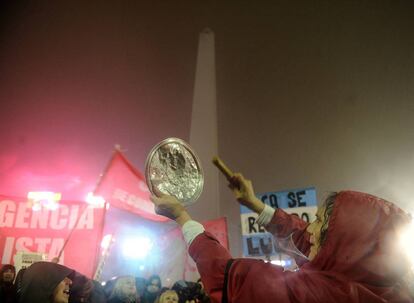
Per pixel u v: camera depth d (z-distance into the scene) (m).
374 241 1.31
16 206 5.11
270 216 1.94
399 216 1.36
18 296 4.02
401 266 1.30
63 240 5.07
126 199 5.04
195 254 1.40
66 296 4.04
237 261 1.33
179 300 4.76
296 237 1.81
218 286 1.30
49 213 5.15
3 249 4.93
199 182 1.86
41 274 3.98
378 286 1.28
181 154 1.86
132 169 5.14
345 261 1.30
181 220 1.53
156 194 1.68
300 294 1.24
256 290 1.25
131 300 4.55
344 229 1.34
